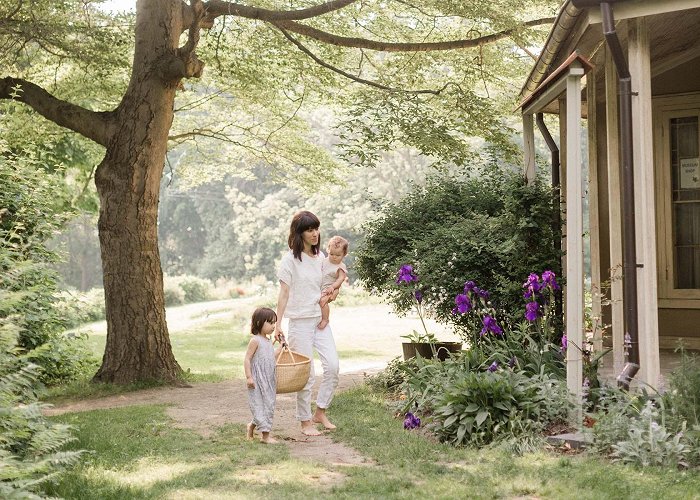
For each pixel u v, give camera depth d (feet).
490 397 22.04
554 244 32.22
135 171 39.70
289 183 70.08
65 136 61.87
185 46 38.50
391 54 54.29
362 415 26.89
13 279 19.40
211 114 68.54
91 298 103.50
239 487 17.29
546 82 25.29
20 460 17.40
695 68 32.99
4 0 42.78
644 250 21.93
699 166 33.40
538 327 28.32
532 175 32.86
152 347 39.86
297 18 40.01
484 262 33.71
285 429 25.31
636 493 15.90
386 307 88.53
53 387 39.65
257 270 177.37
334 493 16.70
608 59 25.99
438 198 40.27
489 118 46.50
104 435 23.81
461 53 52.31
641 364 21.99
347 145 45.70
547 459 19.11
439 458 19.94
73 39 45.50
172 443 22.67
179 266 203.51
